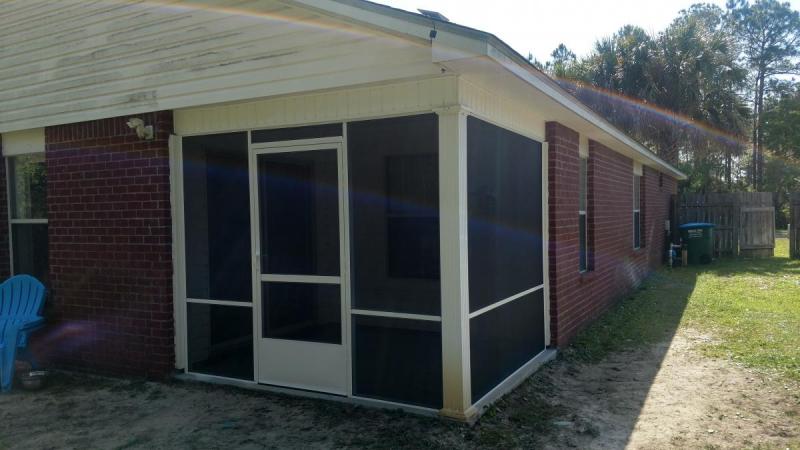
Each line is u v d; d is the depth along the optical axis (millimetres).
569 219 7430
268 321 5625
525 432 4637
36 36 6684
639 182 13750
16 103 6910
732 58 24453
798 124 34312
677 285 12758
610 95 23688
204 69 5570
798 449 4348
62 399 5605
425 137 4859
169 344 6043
